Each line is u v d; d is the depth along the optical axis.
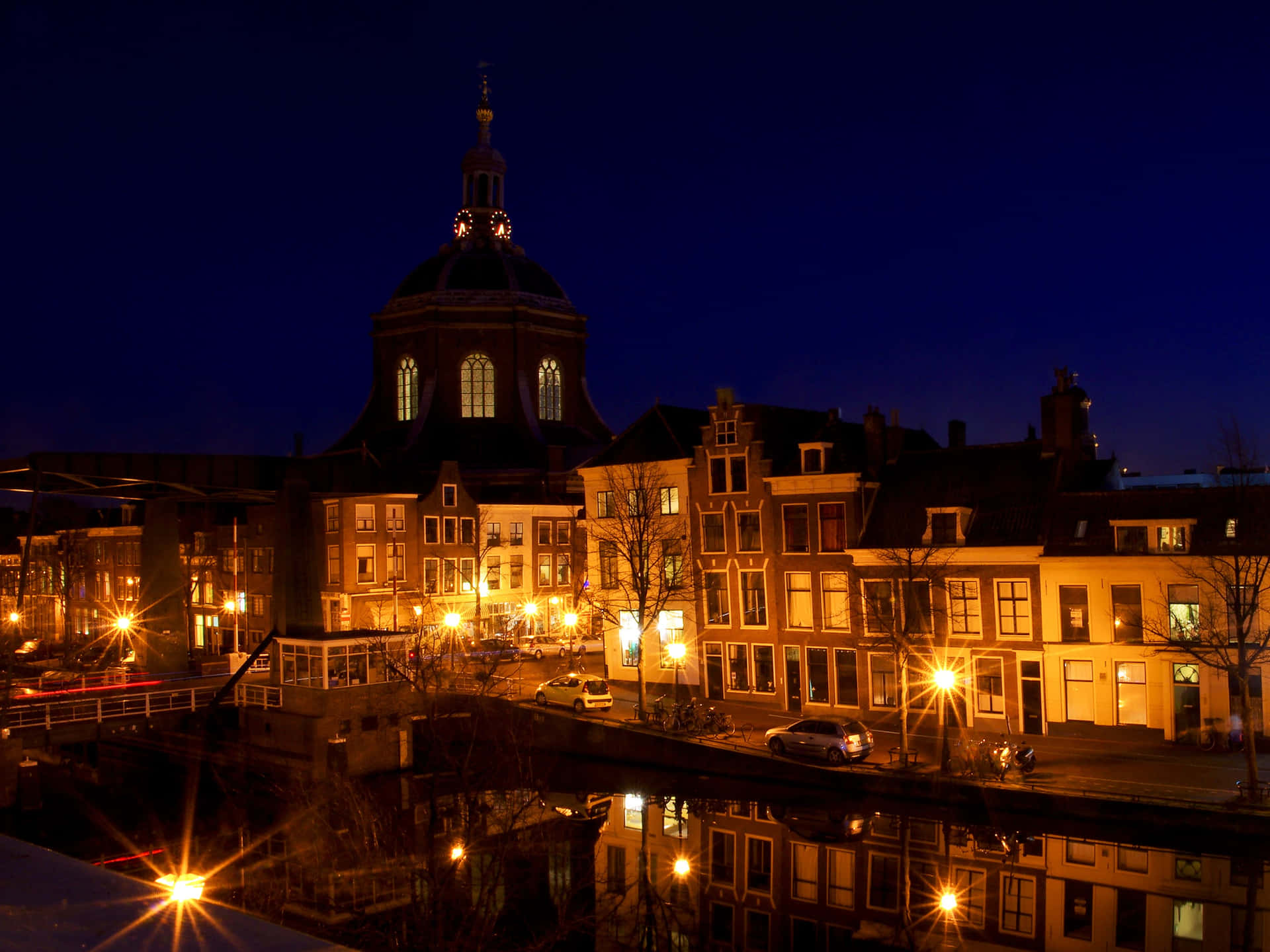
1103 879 30.03
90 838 38.81
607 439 100.56
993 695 43.62
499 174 106.44
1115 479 46.88
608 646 57.16
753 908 29.47
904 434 54.12
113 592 85.50
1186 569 37.88
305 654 46.28
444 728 48.22
